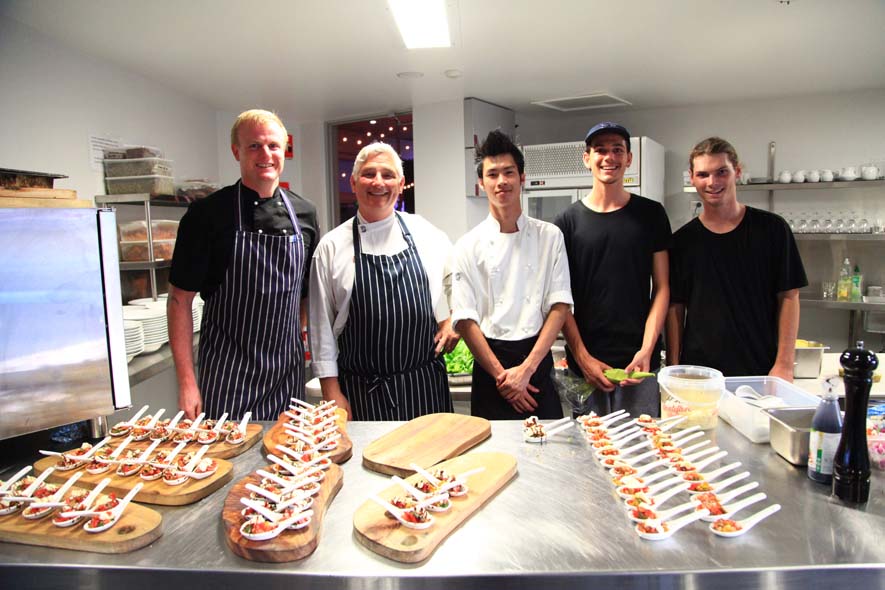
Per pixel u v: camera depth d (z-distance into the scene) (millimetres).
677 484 1261
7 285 1454
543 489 1260
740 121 5117
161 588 1015
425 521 1079
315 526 1080
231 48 3275
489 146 2086
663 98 4875
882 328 4746
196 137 4551
